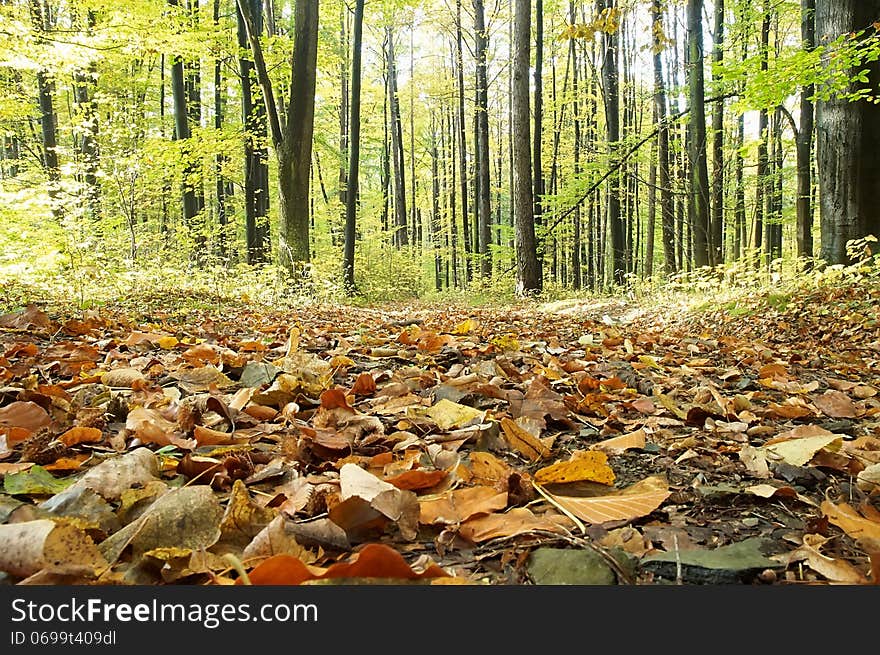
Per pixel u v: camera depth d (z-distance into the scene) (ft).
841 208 29.35
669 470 6.30
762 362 15.48
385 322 25.48
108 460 4.82
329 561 3.78
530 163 52.54
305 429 6.05
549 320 30.40
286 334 17.25
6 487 4.52
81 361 9.93
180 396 7.89
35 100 52.80
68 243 28.04
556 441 7.41
